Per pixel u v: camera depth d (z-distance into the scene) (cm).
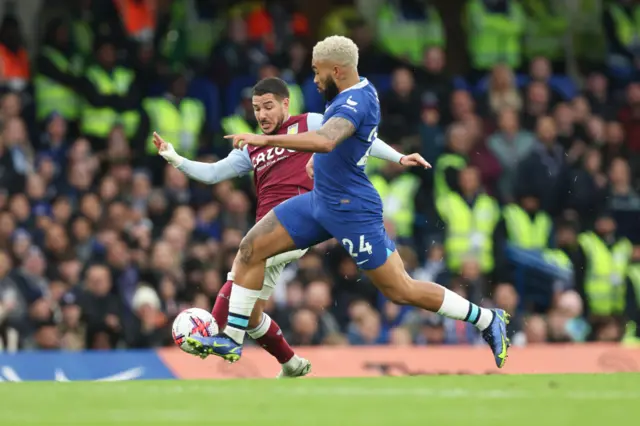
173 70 6031
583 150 6025
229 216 5219
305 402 2280
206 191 5288
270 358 3919
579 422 1973
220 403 2273
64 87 5747
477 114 6103
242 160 3222
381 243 2909
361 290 4931
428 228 5438
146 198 5197
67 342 4575
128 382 2809
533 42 6925
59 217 4953
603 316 5331
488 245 5397
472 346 4400
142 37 6200
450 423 1964
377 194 2911
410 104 5903
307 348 3991
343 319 4825
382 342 4816
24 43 6184
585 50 6975
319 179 2875
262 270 2945
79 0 6538
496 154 5834
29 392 2511
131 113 5694
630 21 6988
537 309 5416
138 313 4666
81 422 2008
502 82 6206
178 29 6334
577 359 4147
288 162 3178
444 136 5844
